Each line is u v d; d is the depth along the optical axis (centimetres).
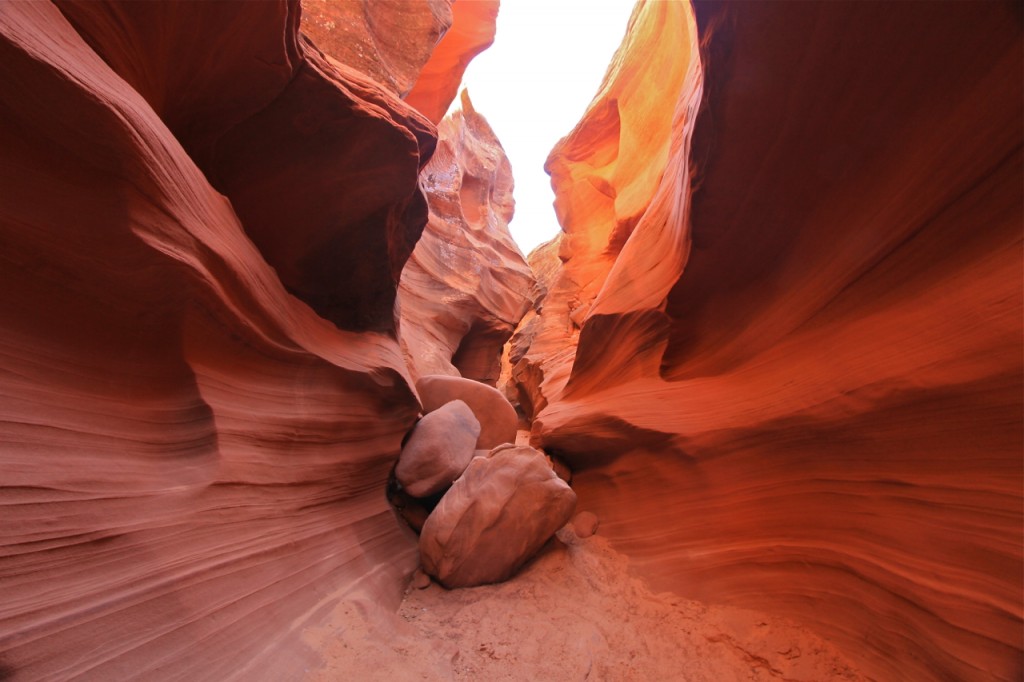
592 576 393
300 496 313
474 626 322
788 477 333
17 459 165
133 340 220
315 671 238
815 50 260
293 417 313
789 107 285
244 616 231
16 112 162
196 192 240
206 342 253
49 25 171
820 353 320
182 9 228
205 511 232
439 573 368
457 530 366
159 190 203
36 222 175
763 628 307
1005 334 217
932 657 231
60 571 167
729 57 284
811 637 290
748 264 367
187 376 243
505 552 379
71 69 167
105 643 171
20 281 178
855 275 300
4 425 165
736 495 366
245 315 279
